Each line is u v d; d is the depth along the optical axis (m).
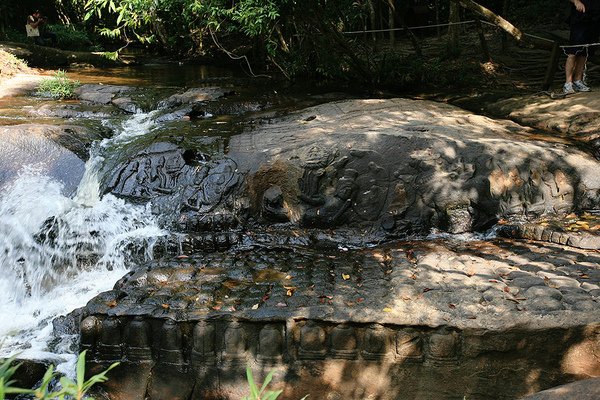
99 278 5.29
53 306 5.02
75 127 6.74
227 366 4.08
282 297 4.27
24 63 11.21
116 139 6.59
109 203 5.68
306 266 4.82
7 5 15.85
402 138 5.58
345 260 4.93
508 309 3.99
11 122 7.02
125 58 14.57
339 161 5.51
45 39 15.53
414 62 9.73
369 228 5.46
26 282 5.38
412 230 5.43
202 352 4.07
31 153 6.14
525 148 5.58
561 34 12.66
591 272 4.48
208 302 4.25
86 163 6.19
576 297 4.08
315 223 5.50
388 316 3.97
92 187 5.92
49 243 5.46
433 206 5.42
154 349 4.14
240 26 10.72
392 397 4.03
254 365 4.07
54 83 8.65
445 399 4.00
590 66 9.67
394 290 4.29
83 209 5.58
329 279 4.57
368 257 4.97
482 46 10.51
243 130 6.65
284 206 5.55
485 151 5.52
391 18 12.31
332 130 6.11
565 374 3.92
